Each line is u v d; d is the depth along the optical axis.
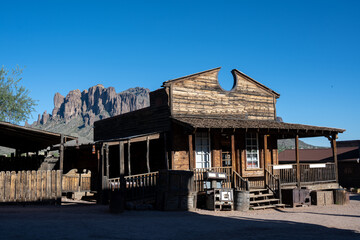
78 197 21.70
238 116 20.55
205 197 15.85
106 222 10.09
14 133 17.33
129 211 13.31
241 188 17.11
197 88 19.28
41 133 16.39
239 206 15.09
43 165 22.14
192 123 16.36
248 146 20.03
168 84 18.27
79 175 22.42
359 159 34.38
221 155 18.91
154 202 14.69
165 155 17.84
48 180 15.41
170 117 17.81
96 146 17.86
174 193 14.10
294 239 8.66
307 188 18.59
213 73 20.05
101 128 25.52
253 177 19.78
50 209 13.21
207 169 16.64
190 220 11.50
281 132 18.78
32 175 15.17
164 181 14.16
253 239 8.51
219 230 9.70
